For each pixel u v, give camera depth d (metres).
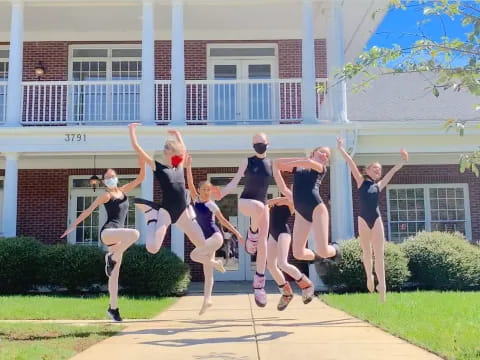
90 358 4.79
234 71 15.84
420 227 15.59
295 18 14.77
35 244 11.54
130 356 4.88
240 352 5.05
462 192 15.73
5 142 12.08
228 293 11.61
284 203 6.48
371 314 7.41
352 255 10.96
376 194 6.92
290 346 5.34
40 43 15.66
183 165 6.21
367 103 16.19
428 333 5.88
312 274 11.88
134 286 10.96
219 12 14.20
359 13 13.77
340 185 12.12
